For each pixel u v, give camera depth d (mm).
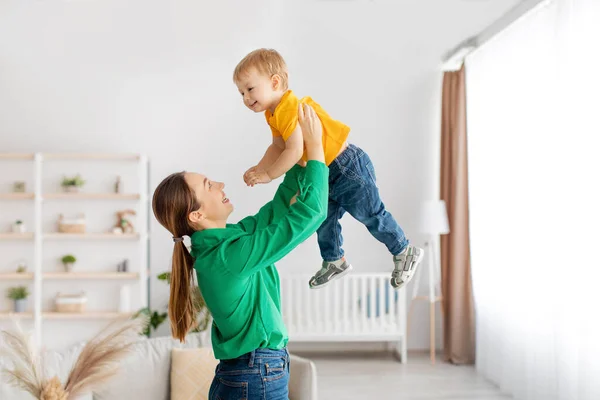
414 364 5613
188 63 6020
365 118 6109
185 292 1922
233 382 1788
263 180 1789
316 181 1740
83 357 2414
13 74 5871
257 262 1705
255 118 6051
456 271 5609
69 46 5930
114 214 5727
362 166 1912
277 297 1962
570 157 3758
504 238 4805
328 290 6016
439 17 6121
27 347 2332
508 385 4699
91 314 5430
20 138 5859
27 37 5895
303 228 1701
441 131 5906
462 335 5598
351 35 6121
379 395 4664
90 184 5746
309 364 2906
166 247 5965
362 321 5555
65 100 5914
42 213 5668
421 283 6148
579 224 3656
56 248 5668
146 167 5848
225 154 6027
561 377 3848
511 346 4664
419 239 6105
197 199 1854
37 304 5414
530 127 4359
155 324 5320
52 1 5922
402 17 6129
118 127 5953
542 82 4203
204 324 3934
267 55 1769
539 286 4238
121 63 5969
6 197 5430
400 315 5609
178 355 3143
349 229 6090
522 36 4488
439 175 6094
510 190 4695
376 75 6121
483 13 6105
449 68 6102
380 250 6086
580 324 3633
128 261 5727
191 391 3047
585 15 3594
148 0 5996
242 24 6059
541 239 4219
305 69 6082
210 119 6023
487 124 5121
